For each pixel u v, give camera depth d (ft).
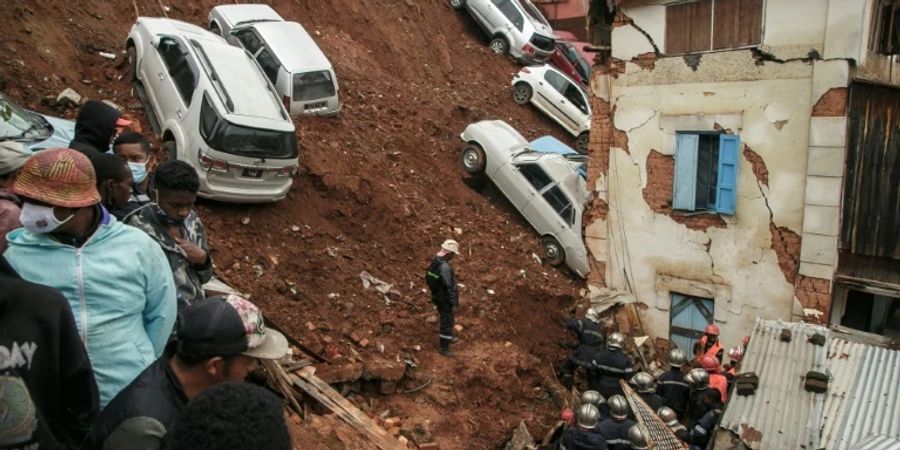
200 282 15.55
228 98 32.60
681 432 27.61
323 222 38.42
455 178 50.93
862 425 22.30
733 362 33.94
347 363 28.19
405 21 68.90
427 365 31.53
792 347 26.35
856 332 32.78
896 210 32.53
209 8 54.39
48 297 8.31
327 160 41.75
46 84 35.53
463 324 35.60
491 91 67.67
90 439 8.24
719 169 37.47
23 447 7.74
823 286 34.58
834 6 32.65
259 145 32.81
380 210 41.42
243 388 6.57
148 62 36.04
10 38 36.55
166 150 33.83
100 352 10.28
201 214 32.71
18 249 10.22
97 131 16.98
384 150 48.32
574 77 73.41
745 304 37.52
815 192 34.27
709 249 38.52
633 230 41.52
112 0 47.21
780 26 34.55
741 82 36.19
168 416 8.14
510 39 73.46
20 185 9.91
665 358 40.68
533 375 34.86
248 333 8.58
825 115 33.50
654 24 38.99
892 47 35.19
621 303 41.47
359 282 35.01
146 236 11.42
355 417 24.68
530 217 48.55
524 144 51.60
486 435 29.60
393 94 56.80
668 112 39.04
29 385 7.87
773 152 35.65
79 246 10.44
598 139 42.39
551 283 43.98
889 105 32.32
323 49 58.75
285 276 32.68
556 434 31.65
